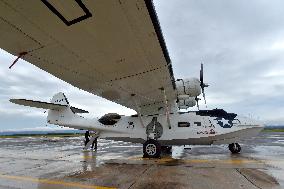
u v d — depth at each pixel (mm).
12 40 4961
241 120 10109
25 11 4020
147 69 6992
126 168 7375
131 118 11570
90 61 6176
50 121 13219
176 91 10172
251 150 11945
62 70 6758
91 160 9406
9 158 10383
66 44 5180
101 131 12031
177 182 5332
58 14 4105
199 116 10562
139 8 4102
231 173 6184
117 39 5113
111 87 8609
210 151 12242
